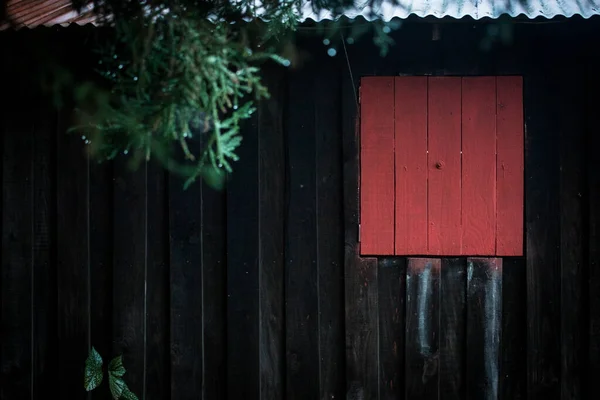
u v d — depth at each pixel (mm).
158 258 3842
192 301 3826
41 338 3889
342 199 3783
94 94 3652
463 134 3758
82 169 3846
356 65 3771
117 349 3854
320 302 3787
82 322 3861
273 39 3525
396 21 3342
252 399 3807
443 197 3766
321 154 3783
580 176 3730
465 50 3758
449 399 3764
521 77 3748
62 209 3852
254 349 3807
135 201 3834
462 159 3758
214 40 2455
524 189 3742
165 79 2436
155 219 3838
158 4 2533
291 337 3791
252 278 3803
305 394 3793
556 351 3740
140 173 3832
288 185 3797
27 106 3846
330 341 3791
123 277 3842
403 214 3766
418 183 3768
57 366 3879
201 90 2461
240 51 2568
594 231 3717
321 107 3781
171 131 2520
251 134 3793
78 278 3857
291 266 3793
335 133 3783
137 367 3850
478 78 3756
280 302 3805
